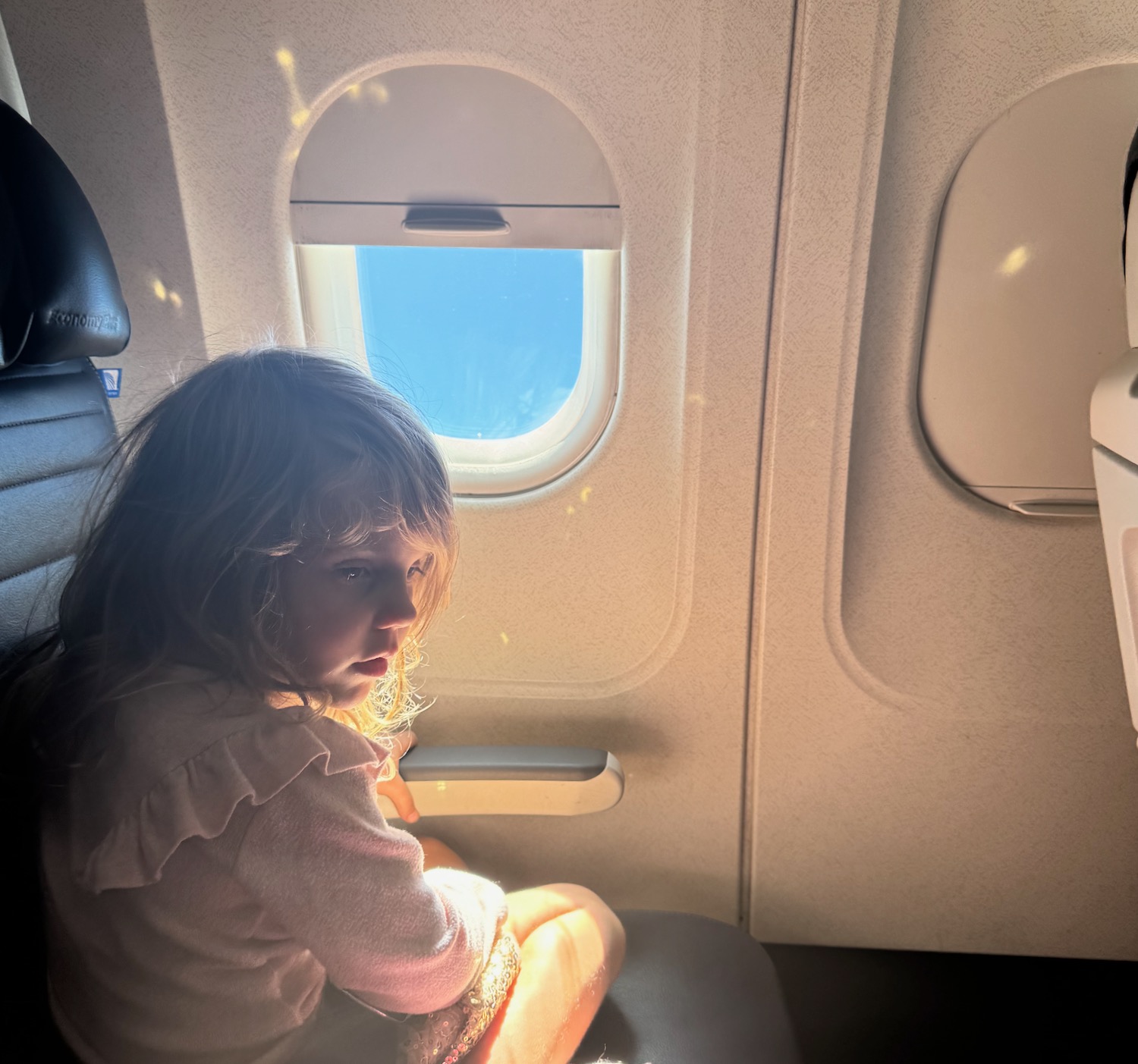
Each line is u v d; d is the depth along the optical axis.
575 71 0.97
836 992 1.28
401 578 0.66
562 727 1.27
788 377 1.07
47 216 0.72
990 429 1.10
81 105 1.01
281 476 0.60
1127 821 1.24
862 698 1.21
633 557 1.18
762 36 0.94
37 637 0.71
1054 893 1.29
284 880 0.59
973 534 1.14
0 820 0.60
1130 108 0.97
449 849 1.27
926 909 1.32
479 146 1.02
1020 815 1.26
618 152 1.00
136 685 0.60
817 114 0.96
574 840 1.32
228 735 0.58
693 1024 0.92
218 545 0.60
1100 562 1.14
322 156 1.03
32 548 0.73
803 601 1.17
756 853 1.31
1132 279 0.77
